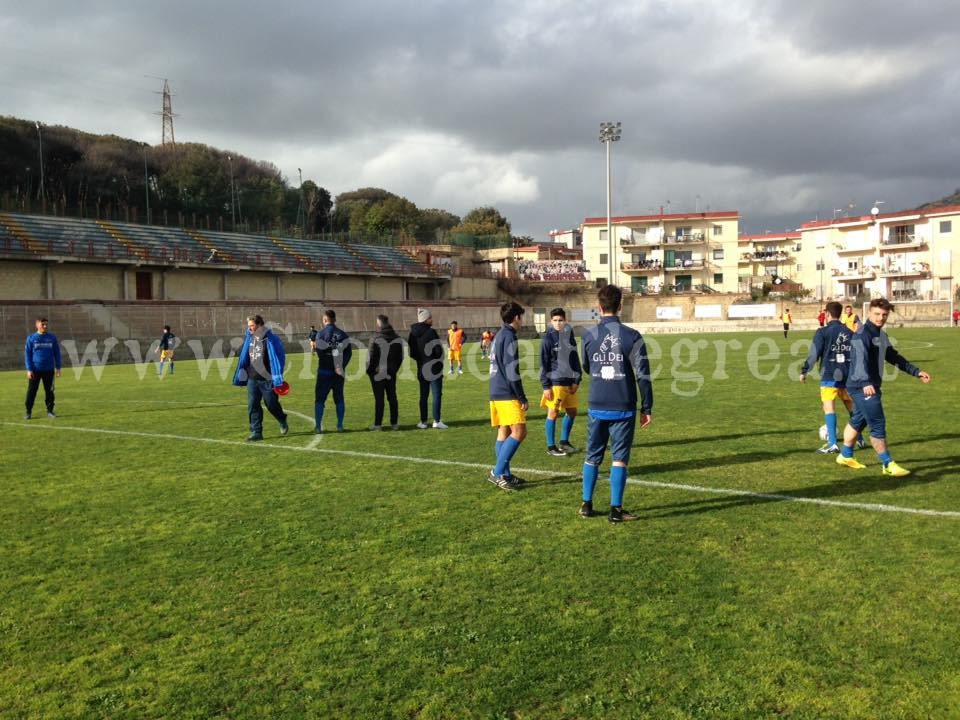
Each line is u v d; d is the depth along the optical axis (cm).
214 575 473
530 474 760
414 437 1016
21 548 538
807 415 1157
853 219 7219
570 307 6681
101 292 4300
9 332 3197
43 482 762
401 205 9550
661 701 313
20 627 401
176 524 593
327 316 1085
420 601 423
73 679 345
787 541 512
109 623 404
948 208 6750
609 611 402
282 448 944
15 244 3978
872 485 671
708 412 1205
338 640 377
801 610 398
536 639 371
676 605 407
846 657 346
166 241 4872
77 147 7494
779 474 724
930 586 425
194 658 362
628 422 569
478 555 498
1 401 1652
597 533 543
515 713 308
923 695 313
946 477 696
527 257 8706
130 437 1066
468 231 10469
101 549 532
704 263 7381
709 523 560
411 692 325
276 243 5616
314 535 554
